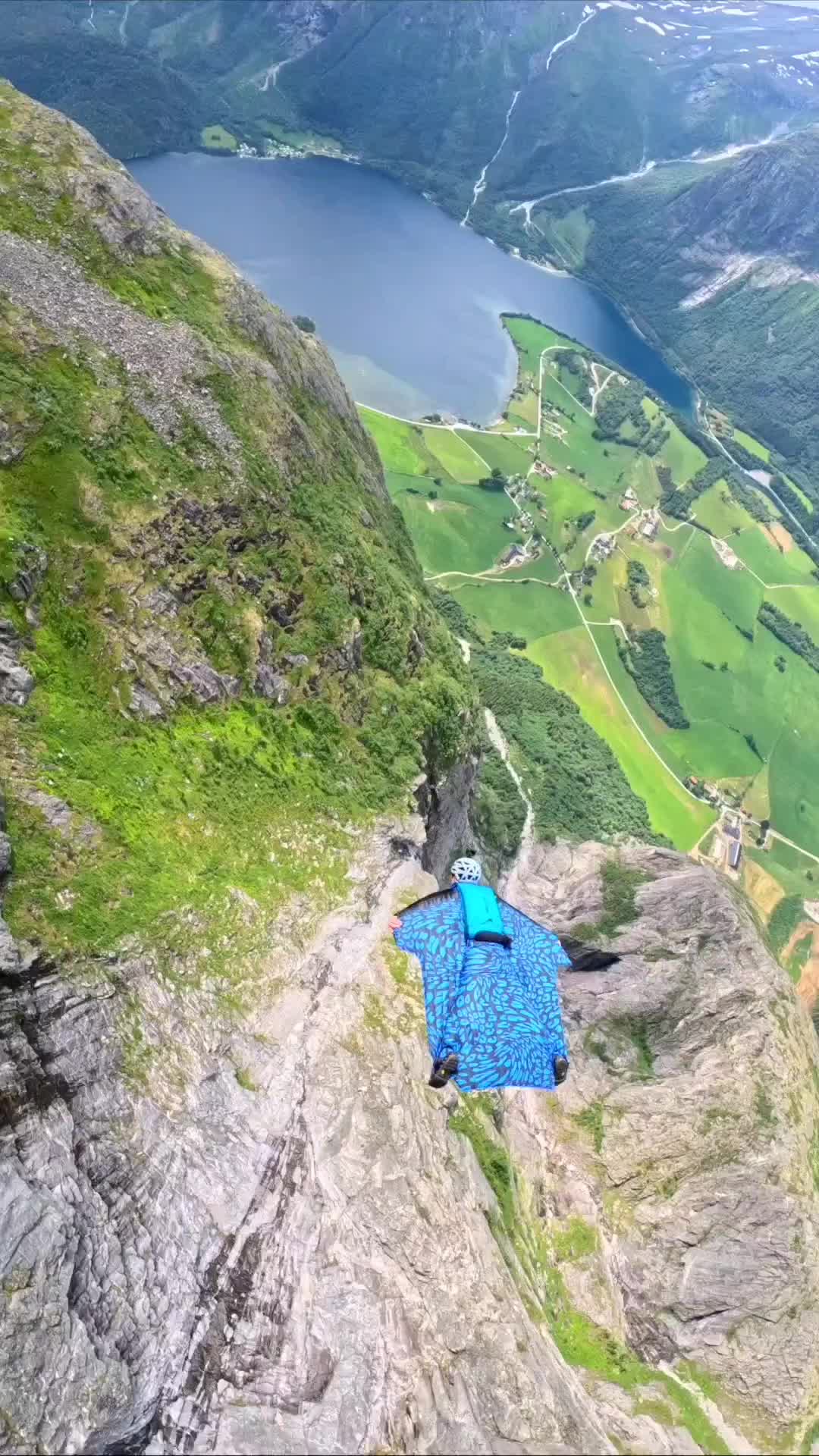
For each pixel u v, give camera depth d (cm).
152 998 3653
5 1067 2812
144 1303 2623
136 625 5050
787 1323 5331
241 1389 2567
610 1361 4512
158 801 4541
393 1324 2964
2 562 4559
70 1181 2709
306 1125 3703
